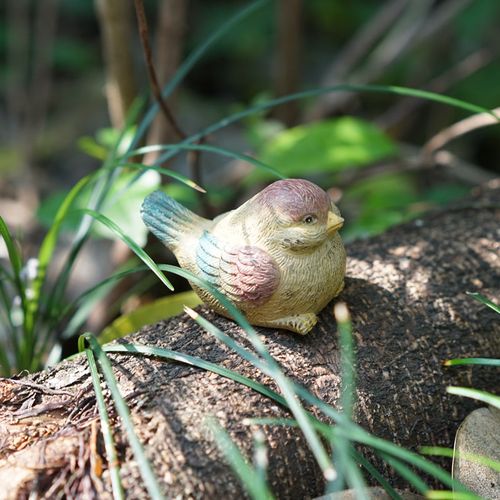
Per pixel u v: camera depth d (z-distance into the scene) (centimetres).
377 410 82
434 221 95
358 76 142
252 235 81
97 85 174
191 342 83
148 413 79
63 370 83
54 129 163
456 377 85
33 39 180
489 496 80
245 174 116
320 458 73
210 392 80
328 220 81
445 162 114
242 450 78
